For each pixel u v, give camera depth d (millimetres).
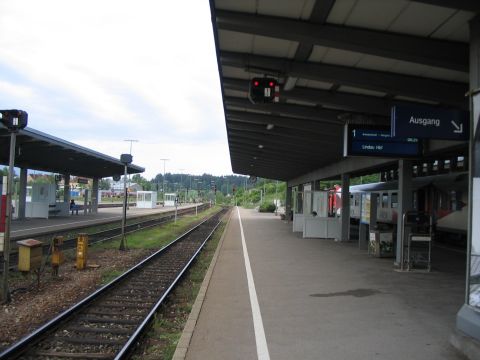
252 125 15930
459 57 6887
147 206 74438
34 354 6164
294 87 10211
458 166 21641
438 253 17484
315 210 23094
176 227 32781
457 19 6145
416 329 6824
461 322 5883
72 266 13672
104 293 9969
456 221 20500
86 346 6590
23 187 31969
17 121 8914
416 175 26109
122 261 15234
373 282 10695
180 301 9570
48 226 26922
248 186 148125
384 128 11086
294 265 13406
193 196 135000
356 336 6477
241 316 7590
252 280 10945
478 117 5762
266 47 8055
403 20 6332
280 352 5816
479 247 5711
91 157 31312
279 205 77000
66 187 39875
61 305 8945
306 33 6742
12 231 23031
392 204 25656
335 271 12320
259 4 6355
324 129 13703
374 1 5863
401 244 12773
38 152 27734
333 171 22188
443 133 7023
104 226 30250
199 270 13469
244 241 21109
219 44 8055
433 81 8578
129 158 18766
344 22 6617
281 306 8297
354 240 21594
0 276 11477
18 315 8109
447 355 5695
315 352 5809
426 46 6832
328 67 8523
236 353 5785
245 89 10609
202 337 6445
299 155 21516
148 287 10938
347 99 10344
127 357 6051
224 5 6535
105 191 129125
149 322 7664
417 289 9859
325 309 8055
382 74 8500
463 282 10719
